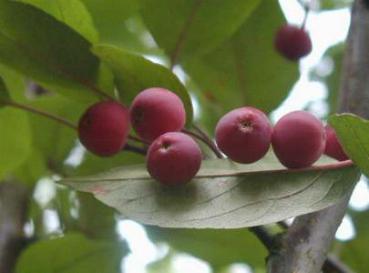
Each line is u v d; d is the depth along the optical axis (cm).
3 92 35
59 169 43
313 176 32
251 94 44
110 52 33
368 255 44
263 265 44
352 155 30
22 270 41
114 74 34
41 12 33
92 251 41
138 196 32
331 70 51
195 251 44
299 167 31
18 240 44
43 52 34
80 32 35
